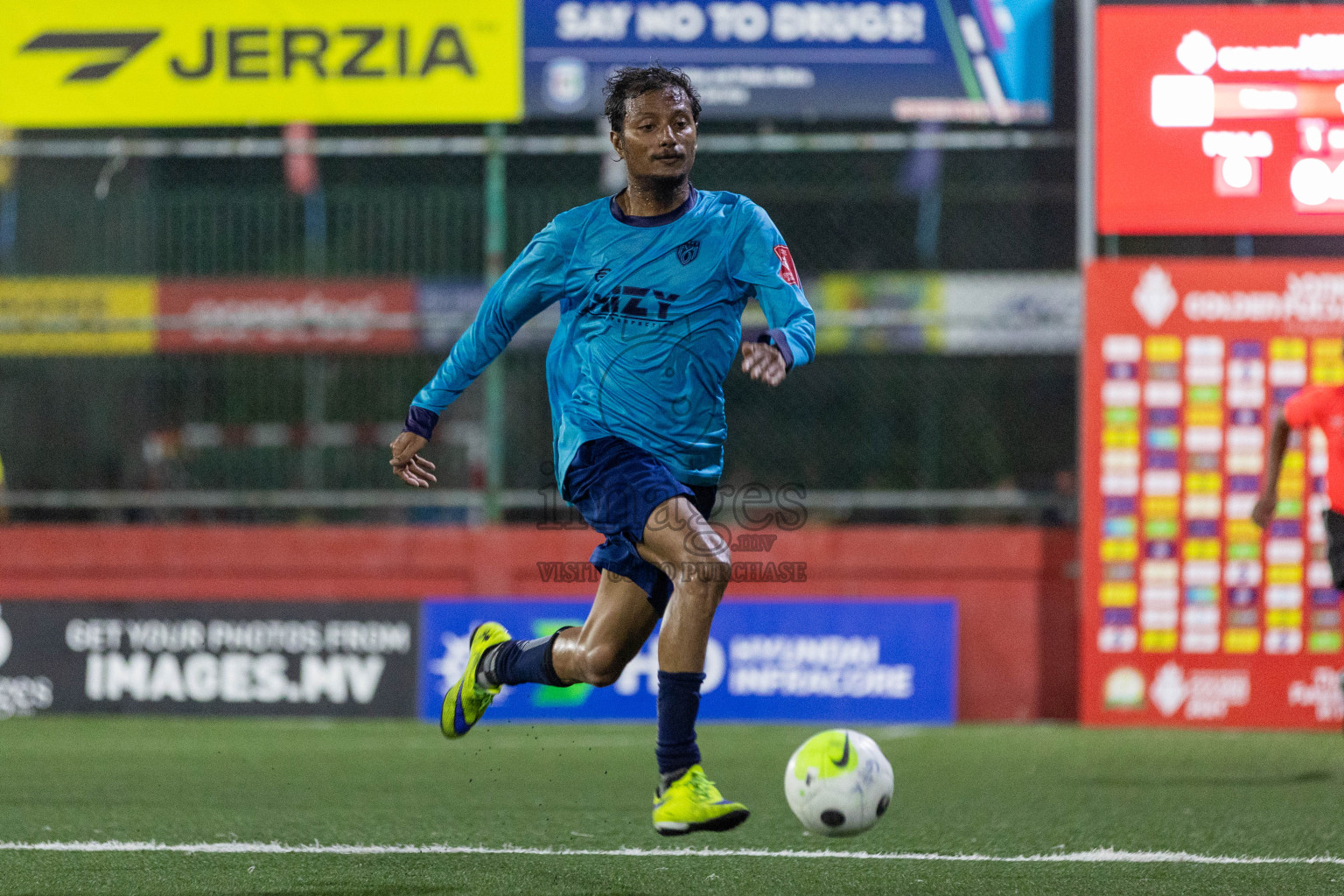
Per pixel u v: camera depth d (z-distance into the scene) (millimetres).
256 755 26562
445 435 37281
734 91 32656
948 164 38625
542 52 33031
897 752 27234
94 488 37250
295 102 33469
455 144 33594
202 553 34406
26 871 15203
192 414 37000
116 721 32844
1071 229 36906
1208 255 36688
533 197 35781
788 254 14211
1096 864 15625
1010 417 38375
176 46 33688
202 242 35125
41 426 37406
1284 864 15703
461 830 18109
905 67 32438
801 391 38531
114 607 33844
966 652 33219
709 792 13164
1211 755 26797
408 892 13969
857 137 32594
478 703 15867
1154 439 32188
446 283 34312
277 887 14211
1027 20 32312
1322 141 31766
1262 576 31875
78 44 33844
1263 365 32031
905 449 38344
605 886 14227
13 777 23484
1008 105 32281
